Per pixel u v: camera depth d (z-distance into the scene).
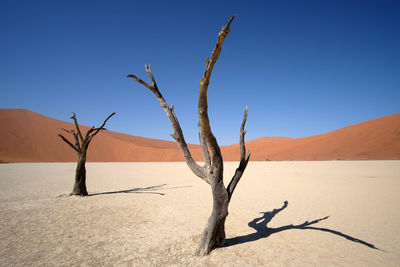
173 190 10.30
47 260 3.39
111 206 7.04
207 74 2.65
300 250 3.83
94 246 3.93
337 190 9.94
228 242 4.12
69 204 7.25
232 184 3.87
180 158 58.34
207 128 3.17
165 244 4.01
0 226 4.96
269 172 18.83
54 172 19.58
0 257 3.45
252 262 3.35
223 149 63.06
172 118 4.04
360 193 9.16
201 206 7.12
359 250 3.85
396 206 6.98
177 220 5.58
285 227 5.08
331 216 5.96
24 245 3.94
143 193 9.47
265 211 6.55
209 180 3.74
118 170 23.31
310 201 7.81
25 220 5.45
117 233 4.61
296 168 22.97
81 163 8.80
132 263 3.30
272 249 3.85
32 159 46.25
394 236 4.51
